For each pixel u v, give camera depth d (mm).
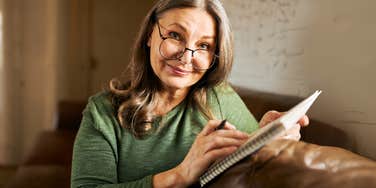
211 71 939
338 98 1033
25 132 3291
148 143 915
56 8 3105
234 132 691
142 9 3293
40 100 3266
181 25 817
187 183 726
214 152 676
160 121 931
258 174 608
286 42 1301
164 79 863
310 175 580
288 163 596
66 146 2385
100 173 848
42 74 3227
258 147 557
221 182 638
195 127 957
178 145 928
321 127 1064
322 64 1100
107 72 3334
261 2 1492
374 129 909
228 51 887
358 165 591
